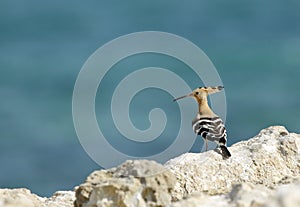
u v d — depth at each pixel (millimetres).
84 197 18391
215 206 16781
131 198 17750
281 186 18125
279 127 25453
